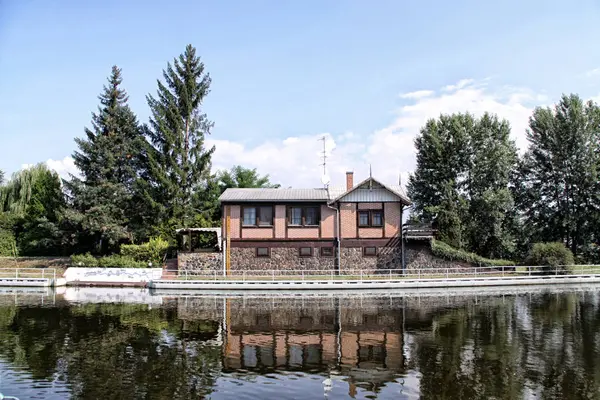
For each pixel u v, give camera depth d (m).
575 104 53.22
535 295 32.34
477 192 52.06
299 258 41.62
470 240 50.72
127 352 17.81
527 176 56.81
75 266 40.88
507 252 52.50
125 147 50.75
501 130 55.88
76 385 14.27
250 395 13.52
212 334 20.73
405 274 38.81
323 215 41.91
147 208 50.25
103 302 29.77
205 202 52.88
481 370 15.52
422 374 15.20
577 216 52.50
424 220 54.62
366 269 41.44
